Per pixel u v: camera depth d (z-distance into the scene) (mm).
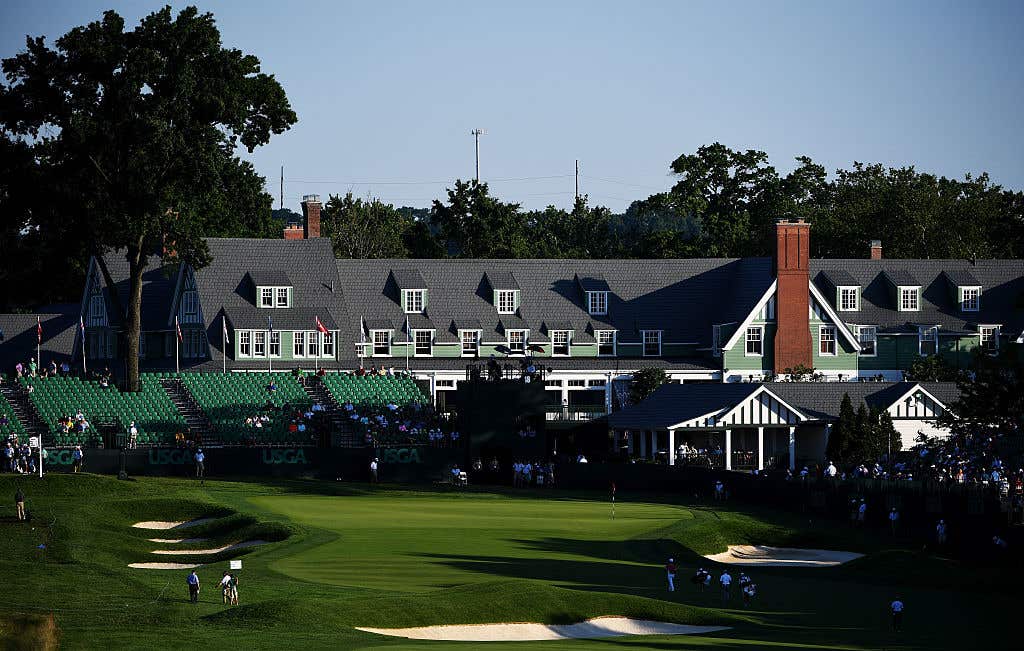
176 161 144125
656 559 97250
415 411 157875
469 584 81500
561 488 144875
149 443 140750
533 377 152500
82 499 115750
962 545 107562
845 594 88250
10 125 143125
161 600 74812
